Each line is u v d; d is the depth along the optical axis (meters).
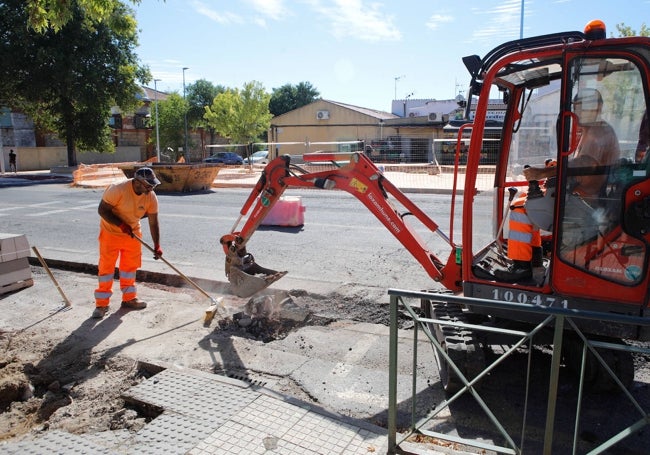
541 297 3.70
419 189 17.36
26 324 5.52
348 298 6.16
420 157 27.19
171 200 15.75
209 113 41.75
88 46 28.16
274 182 5.33
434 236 9.78
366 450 3.14
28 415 4.05
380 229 10.55
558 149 3.50
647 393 3.93
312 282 6.76
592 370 3.81
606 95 3.36
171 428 3.39
